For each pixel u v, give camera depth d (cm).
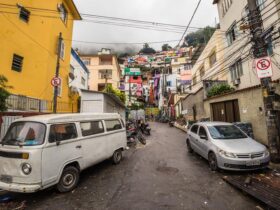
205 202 427
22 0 1071
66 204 432
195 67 2567
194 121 1778
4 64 962
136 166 732
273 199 409
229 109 1223
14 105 845
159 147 1123
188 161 781
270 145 680
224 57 1586
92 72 3197
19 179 427
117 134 773
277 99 700
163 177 596
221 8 1619
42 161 436
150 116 5509
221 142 647
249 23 711
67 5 1453
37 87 1117
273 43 905
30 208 416
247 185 492
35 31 1130
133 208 407
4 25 972
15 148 447
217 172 627
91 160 603
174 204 421
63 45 1391
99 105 1520
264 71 662
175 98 3375
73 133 550
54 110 923
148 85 6831
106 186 535
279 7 921
